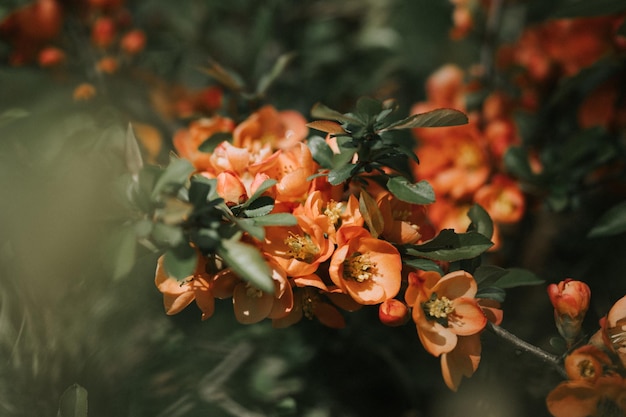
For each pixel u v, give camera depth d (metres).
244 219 0.38
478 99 0.61
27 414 0.45
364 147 0.41
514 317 0.57
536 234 0.62
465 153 0.56
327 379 0.56
